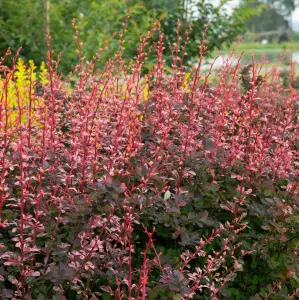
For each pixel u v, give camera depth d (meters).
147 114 3.56
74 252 2.48
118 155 3.24
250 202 3.35
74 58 8.45
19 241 2.57
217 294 3.03
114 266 2.78
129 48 8.22
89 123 3.16
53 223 2.65
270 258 3.11
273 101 4.51
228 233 3.11
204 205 3.19
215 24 8.65
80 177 2.83
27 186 2.79
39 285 2.63
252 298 2.99
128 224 2.70
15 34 8.74
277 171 3.37
